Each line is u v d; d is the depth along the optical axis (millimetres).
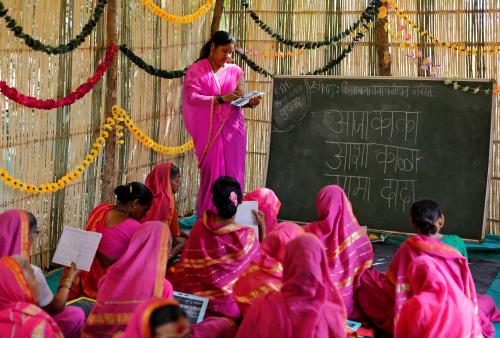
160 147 7082
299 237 2885
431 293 3473
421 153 6230
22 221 3557
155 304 2281
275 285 3518
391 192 6320
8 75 5062
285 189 6637
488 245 6230
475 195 6059
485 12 6750
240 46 7699
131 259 3248
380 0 6844
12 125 5156
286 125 6676
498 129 6645
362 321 4285
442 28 6941
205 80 5836
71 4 5676
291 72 7547
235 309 3938
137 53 6648
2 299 3037
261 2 7582
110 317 3186
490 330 4031
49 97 5496
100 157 6262
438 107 6188
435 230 3799
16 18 5090
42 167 5500
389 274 3941
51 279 5367
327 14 7359
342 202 4230
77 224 6020
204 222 4023
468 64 6875
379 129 6375
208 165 5832
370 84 6414
